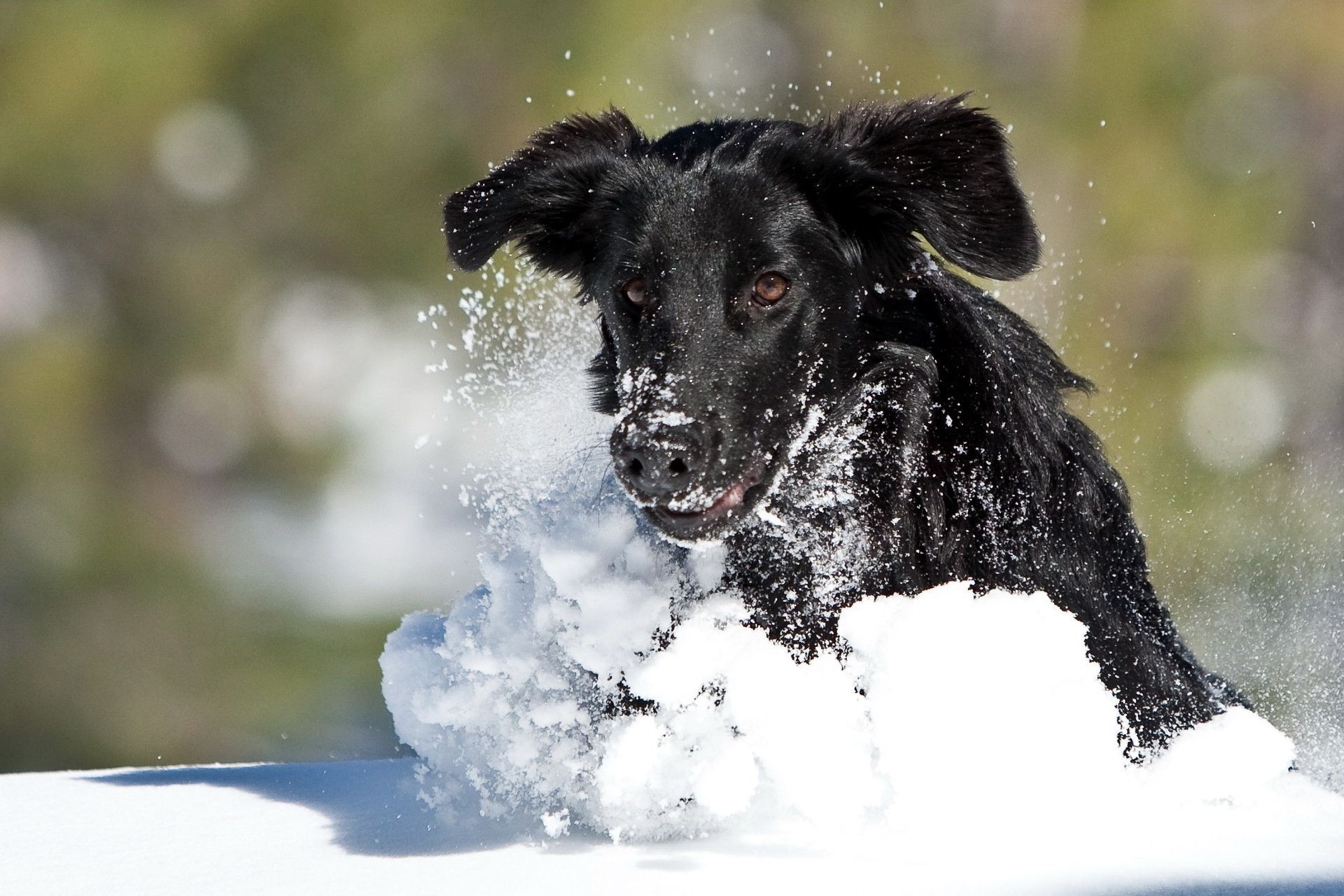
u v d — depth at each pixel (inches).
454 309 1037.8
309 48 1106.1
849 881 240.2
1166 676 331.3
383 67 1082.7
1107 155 1016.2
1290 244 1047.6
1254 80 1041.5
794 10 1027.3
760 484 307.4
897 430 324.8
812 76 1023.0
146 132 1123.9
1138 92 1033.5
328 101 1111.6
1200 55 1035.9
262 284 1151.6
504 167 356.2
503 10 1050.1
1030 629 277.0
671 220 315.9
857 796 271.1
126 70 1120.2
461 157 1082.1
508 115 1044.5
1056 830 267.0
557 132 357.7
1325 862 246.5
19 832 290.0
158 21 1141.7
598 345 375.6
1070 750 273.7
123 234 1162.0
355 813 298.4
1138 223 990.4
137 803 312.8
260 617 1105.4
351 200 1109.1
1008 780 270.4
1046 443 328.8
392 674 317.4
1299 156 1053.8
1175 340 976.3
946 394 325.7
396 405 1179.3
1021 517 321.4
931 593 279.9
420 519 1226.0
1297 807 281.7
